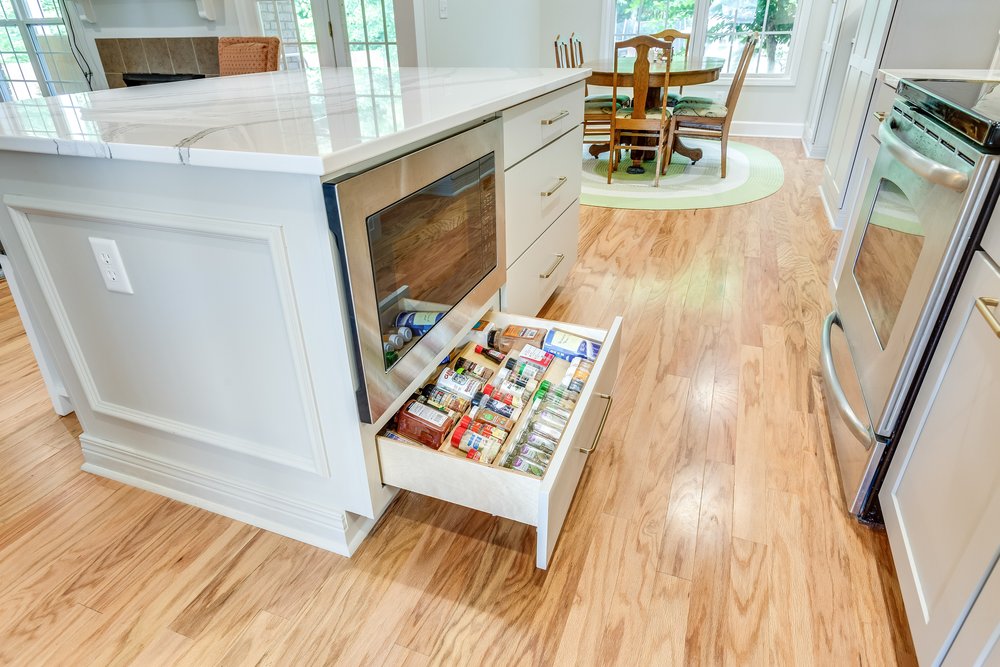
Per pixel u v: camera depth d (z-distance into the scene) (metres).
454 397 1.28
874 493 1.24
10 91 5.02
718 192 3.64
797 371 1.83
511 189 1.60
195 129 1.01
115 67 4.43
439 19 3.50
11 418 1.67
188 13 3.99
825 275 2.50
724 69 5.13
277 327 1.03
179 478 1.35
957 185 0.96
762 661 1.01
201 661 1.02
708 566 1.18
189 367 1.17
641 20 5.19
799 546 1.22
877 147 1.76
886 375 1.17
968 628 0.79
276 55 2.74
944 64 2.53
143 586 1.16
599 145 4.36
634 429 1.58
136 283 1.11
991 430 0.81
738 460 1.47
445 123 1.11
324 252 0.91
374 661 1.02
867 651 1.02
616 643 1.04
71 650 1.04
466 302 1.40
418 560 1.21
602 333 1.49
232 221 0.95
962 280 0.99
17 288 1.49
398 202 1.03
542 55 5.56
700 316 2.18
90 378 1.31
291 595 1.14
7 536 1.28
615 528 1.28
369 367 1.02
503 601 1.12
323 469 1.15
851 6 3.94
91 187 1.03
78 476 1.46
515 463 1.14
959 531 0.85
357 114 1.15
